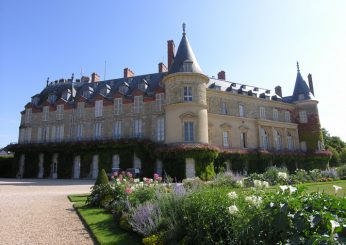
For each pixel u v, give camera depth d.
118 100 40.31
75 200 15.49
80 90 46.44
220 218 5.82
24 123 45.62
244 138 41.22
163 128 36.97
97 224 9.67
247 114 42.16
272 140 43.31
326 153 45.44
